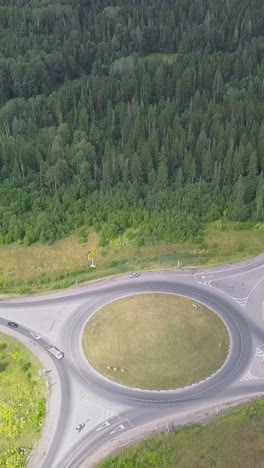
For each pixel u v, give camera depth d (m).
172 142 127.44
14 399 82.00
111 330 93.69
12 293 104.44
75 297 102.12
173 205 117.94
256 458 68.94
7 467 71.75
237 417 75.62
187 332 92.56
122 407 79.38
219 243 112.62
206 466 68.25
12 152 127.62
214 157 122.00
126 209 118.38
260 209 115.25
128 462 70.00
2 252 113.81
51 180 122.19
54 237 116.06
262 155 122.31
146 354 88.62
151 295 101.44
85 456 72.38
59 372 86.12
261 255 110.06
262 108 137.38
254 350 88.50
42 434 76.00
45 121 146.25
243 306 97.81
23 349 90.94
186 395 80.81
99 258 111.00
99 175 124.75
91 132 133.12
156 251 111.69
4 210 119.31
